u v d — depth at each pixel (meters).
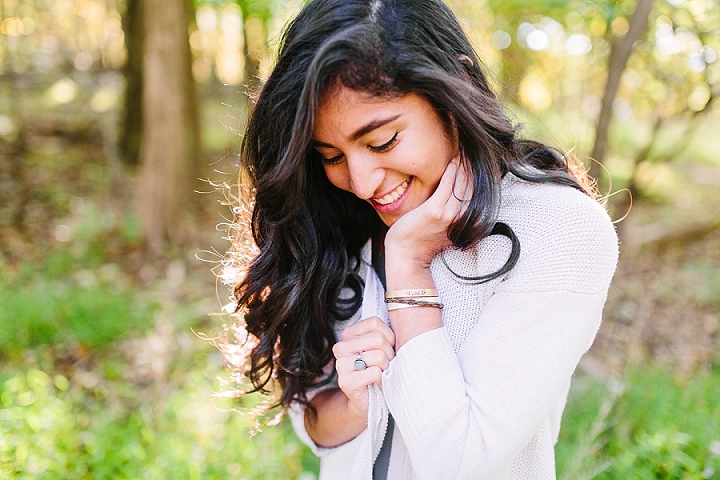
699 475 2.13
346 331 1.05
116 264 4.82
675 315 4.38
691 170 10.28
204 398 2.83
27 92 10.01
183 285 4.52
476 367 0.91
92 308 3.72
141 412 2.75
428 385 0.91
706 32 3.66
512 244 0.91
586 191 1.05
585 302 0.89
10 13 10.38
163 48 5.05
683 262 5.61
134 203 6.45
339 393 1.23
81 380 3.11
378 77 0.86
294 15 1.11
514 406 0.88
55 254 4.86
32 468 2.28
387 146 0.91
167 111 5.12
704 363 3.63
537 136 1.57
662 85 4.94
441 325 0.97
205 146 8.83
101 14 11.21
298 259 1.15
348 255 1.19
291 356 1.22
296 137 0.89
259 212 1.16
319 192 1.16
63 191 6.62
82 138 8.53
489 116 0.93
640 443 2.33
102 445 2.41
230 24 9.79
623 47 3.21
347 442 1.18
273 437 2.51
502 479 1.01
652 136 6.12
